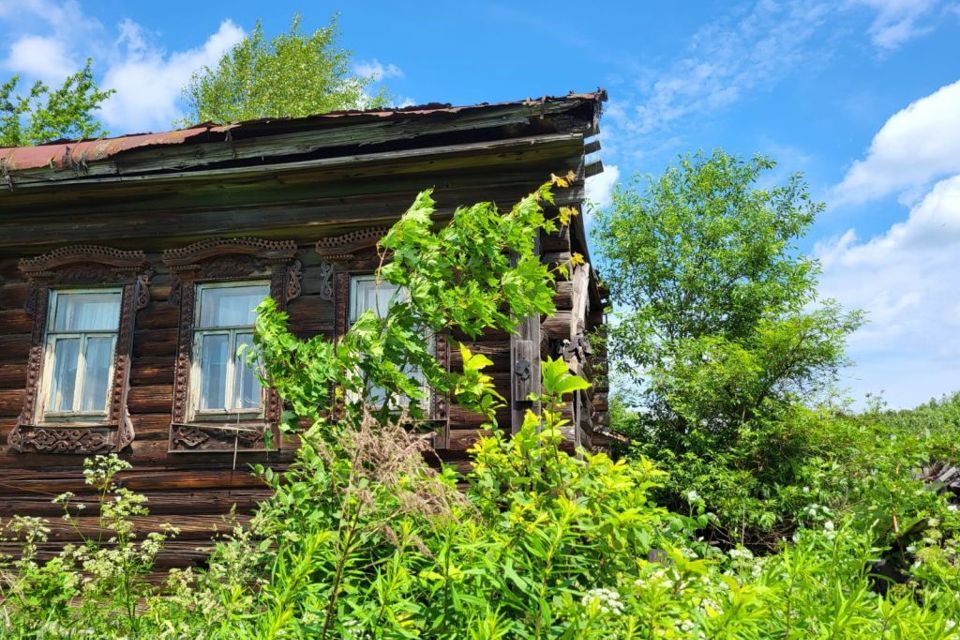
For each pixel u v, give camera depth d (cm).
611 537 376
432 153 699
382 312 738
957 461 698
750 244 1680
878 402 1081
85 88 2062
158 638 447
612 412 1600
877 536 554
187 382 750
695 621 343
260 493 715
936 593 444
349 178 750
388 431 411
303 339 743
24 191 771
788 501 859
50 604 473
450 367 702
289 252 757
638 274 1728
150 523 721
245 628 402
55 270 797
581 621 337
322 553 399
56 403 779
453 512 397
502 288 525
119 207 791
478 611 349
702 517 444
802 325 1086
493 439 470
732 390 1088
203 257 770
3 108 1995
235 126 730
